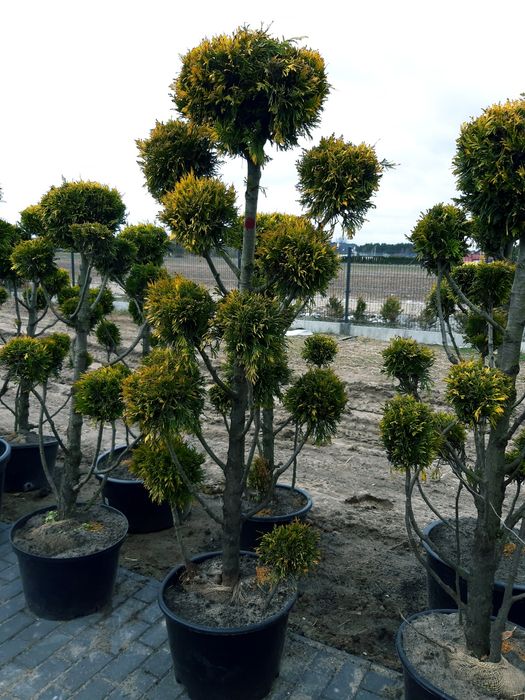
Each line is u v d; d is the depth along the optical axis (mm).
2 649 3688
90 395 3764
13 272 5676
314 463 7113
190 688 3273
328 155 2922
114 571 4160
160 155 3297
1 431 7793
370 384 10062
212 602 3395
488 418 2516
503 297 3500
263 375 3410
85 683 3408
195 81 2850
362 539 5246
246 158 3150
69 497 4367
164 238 5789
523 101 2496
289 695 3348
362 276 19891
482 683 2758
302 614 4145
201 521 5582
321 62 2863
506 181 2445
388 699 3320
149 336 5824
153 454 3629
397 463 2820
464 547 4047
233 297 2922
